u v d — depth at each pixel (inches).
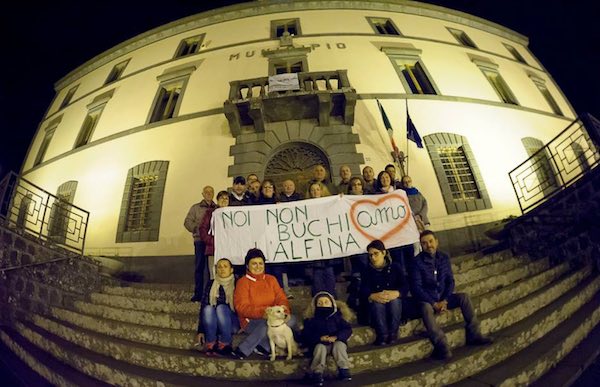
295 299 149.8
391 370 111.2
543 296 150.3
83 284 210.5
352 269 164.2
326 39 386.9
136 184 340.5
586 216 186.9
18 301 188.9
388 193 165.9
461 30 468.8
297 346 116.8
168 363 123.6
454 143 332.2
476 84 392.5
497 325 131.0
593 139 194.1
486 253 220.5
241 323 122.4
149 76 411.5
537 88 456.4
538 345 124.8
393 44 396.2
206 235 171.0
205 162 315.6
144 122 369.1
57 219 363.9
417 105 344.5
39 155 472.4
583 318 144.3
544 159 363.9
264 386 107.6
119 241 311.0
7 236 187.8
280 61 367.9
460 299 125.2
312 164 313.6
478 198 318.3
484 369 113.0
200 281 171.8
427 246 132.0
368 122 323.9
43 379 149.1
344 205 161.5
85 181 361.1
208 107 345.1
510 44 514.6
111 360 135.5
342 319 114.3
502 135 357.1
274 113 308.8
